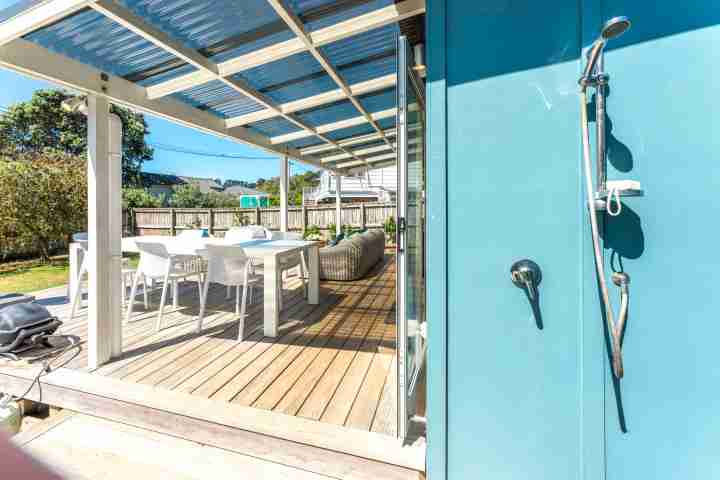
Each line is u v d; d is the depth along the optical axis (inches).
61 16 65.4
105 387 80.3
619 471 43.6
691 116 39.8
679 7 39.7
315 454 62.0
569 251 44.8
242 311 113.3
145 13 71.4
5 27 68.4
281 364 94.7
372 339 114.3
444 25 48.1
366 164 299.3
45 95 502.3
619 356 39.6
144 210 387.2
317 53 91.8
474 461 49.4
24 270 262.2
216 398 76.1
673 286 41.0
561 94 44.4
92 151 90.1
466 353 49.2
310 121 161.2
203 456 66.6
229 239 183.5
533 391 46.8
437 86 48.6
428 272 50.1
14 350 99.1
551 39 44.5
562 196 44.9
